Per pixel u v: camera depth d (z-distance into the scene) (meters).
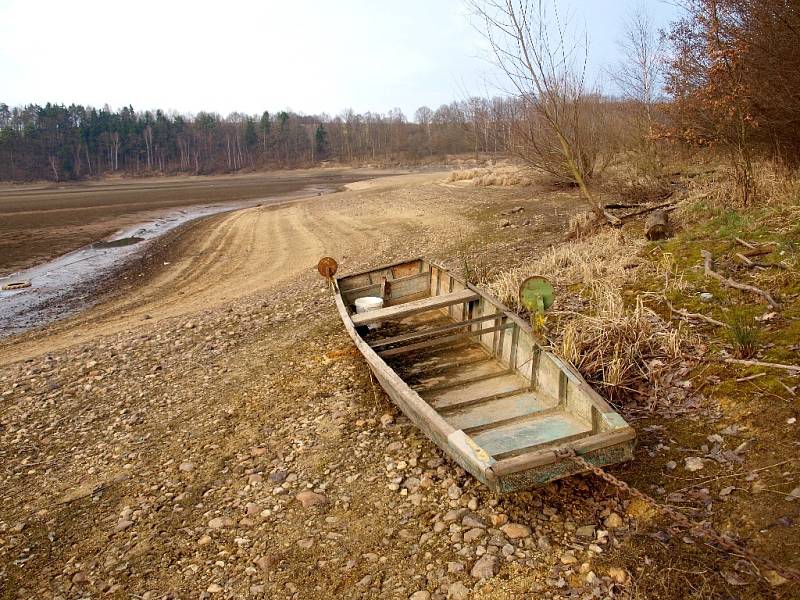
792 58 9.94
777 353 6.04
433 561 4.53
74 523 5.85
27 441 7.91
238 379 9.16
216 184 79.44
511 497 5.07
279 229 27.86
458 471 5.67
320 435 6.87
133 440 7.56
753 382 5.73
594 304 8.70
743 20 10.73
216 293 16.59
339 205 34.44
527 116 16.16
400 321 9.62
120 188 74.94
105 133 117.06
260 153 123.88
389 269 10.84
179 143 122.62
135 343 11.84
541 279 6.59
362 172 93.75
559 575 4.15
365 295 10.41
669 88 13.03
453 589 4.21
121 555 5.23
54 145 109.12
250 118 138.12
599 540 4.40
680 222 12.12
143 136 121.94
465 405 6.29
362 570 4.57
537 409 6.03
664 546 4.20
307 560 4.79
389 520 5.12
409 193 34.59
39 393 9.65
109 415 8.49
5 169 99.50
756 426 5.16
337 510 5.39
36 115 120.19
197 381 9.38
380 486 5.66
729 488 4.56
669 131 13.01
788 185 10.94
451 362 7.67
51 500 6.36
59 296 17.77
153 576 4.88
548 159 16.66
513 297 9.38
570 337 6.82
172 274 19.97
